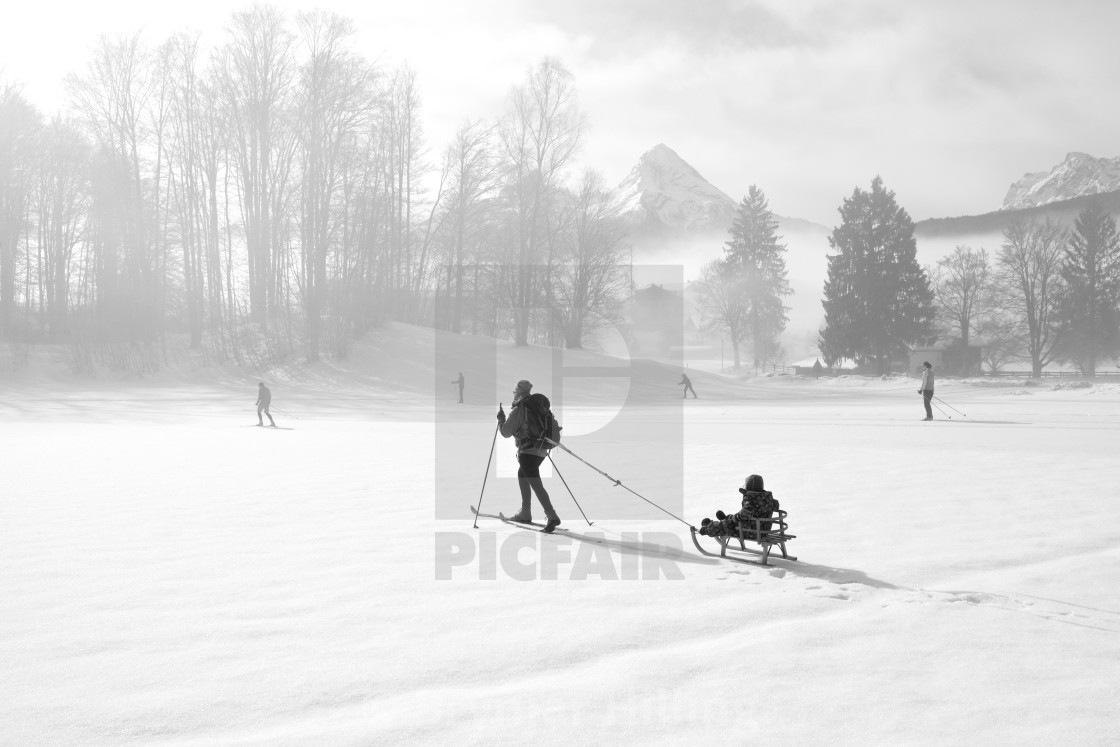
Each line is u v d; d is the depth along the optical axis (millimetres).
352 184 52594
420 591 5996
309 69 51719
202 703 3938
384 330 56750
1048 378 77438
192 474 13195
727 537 7078
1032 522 8203
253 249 55719
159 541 7812
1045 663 4402
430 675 4293
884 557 6895
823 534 7863
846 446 16344
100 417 30953
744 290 96312
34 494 10914
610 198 58625
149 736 3582
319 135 51469
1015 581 6062
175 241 56438
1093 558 6730
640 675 4262
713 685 4121
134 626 5164
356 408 36844
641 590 6020
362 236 53719
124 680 4242
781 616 5320
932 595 5711
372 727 3648
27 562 6926
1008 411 28672
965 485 10695
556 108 57250
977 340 91188
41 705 3924
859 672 4281
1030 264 80188
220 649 4719
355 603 5676
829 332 80438
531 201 57219
